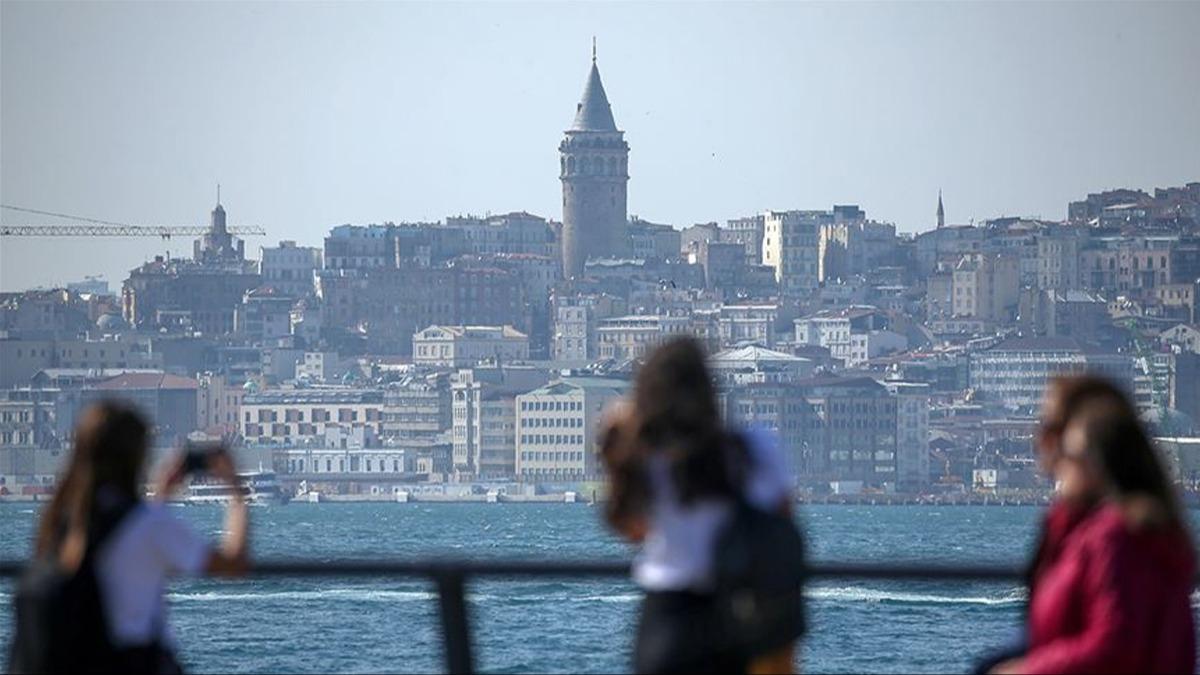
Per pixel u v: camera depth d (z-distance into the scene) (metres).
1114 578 31.56
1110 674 31.48
